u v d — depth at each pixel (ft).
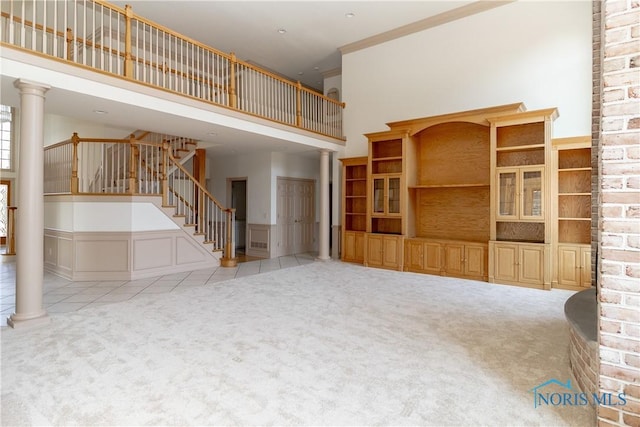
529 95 19.13
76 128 27.48
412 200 22.06
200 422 6.54
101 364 8.92
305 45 26.48
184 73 24.98
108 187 23.27
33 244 11.76
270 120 21.31
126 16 14.79
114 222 19.13
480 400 7.32
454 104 21.75
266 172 28.50
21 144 11.64
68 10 21.13
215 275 20.54
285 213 29.66
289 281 18.84
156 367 8.77
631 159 5.88
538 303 14.56
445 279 19.27
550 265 16.78
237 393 7.55
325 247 26.13
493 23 20.34
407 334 11.06
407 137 21.31
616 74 6.00
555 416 6.76
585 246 16.38
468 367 8.82
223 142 23.45
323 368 8.73
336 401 7.26
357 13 22.03
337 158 26.66
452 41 21.84
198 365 8.88
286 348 9.95
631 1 5.89
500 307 13.99
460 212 21.08
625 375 5.96
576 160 17.39
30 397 7.38
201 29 24.16
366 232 23.24
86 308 13.84
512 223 18.92
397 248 21.83
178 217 21.53
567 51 18.10
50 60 12.13
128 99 14.56
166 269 20.88
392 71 24.44
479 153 20.45
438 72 22.39
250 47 26.73
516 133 18.51
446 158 21.68
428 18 22.47
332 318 12.62
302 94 25.11
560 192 17.71
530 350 9.87
